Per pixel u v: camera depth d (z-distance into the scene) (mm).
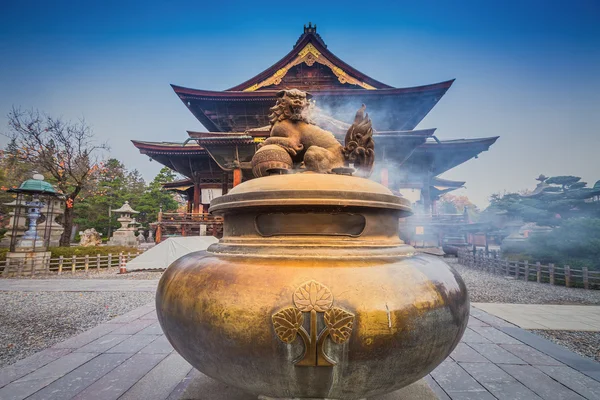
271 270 1718
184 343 1879
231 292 1685
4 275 14453
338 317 1557
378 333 1590
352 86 27047
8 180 31391
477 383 3580
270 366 1643
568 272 12227
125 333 5410
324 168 2498
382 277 1714
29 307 8641
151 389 3363
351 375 1646
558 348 4699
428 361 1798
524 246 17750
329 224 2053
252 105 26188
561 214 21203
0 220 30062
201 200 26859
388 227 2230
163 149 24906
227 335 1655
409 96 25281
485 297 10195
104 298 9703
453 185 35844
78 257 16469
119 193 40188
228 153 20703
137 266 16078
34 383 3521
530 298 10094
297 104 2717
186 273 1986
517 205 21250
